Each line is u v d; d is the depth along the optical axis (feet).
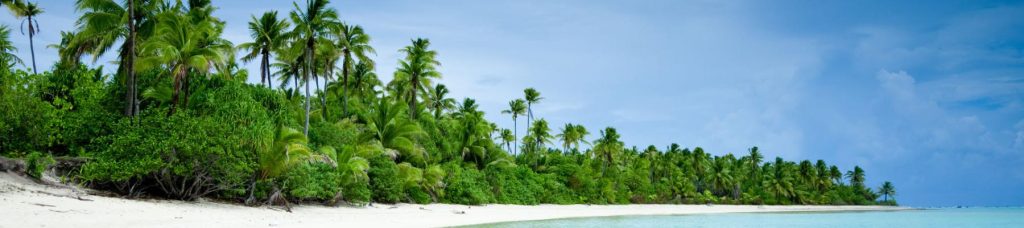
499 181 169.17
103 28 85.66
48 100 104.99
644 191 269.23
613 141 266.36
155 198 78.79
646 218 148.46
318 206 97.71
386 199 119.65
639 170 291.79
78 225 50.80
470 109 234.38
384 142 139.74
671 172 335.47
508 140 251.39
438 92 206.90
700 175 373.20
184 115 80.33
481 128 186.50
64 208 58.08
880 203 478.18
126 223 55.52
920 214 270.46
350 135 124.88
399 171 128.98
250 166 82.23
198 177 79.66
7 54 97.09
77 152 90.89
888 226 148.46
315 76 139.54
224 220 66.59
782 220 170.19
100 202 65.82
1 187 63.62
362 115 149.89
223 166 79.00
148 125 79.97
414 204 126.93
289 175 87.25
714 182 349.20
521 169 191.42
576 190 217.36
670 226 114.42
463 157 179.52
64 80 106.32
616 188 250.37
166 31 89.35
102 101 99.76
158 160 73.10
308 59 110.42
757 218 178.70
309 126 119.34
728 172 356.38
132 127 79.71
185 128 77.51
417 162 147.84
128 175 72.95
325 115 138.00
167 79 103.35
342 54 129.39
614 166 265.95
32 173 73.61
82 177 76.64
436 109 206.08
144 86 103.45
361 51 130.00
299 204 94.94
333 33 112.68
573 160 233.76
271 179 86.33
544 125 245.24
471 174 156.46
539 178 196.03
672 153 364.17
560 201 197.26
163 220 60.49
